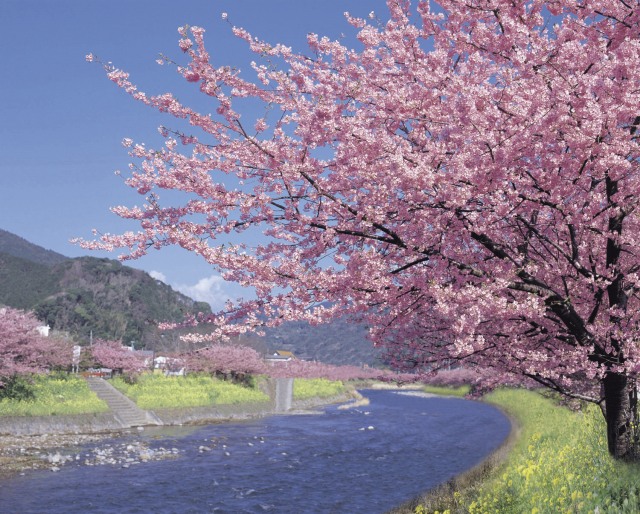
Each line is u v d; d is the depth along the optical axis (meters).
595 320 7.34
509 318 6.95
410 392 83.38
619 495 6.71
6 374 26.33
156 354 63.38
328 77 6.32
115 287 174.00
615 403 7.76
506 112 5.71
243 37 6.52
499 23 6.38
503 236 7.21
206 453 22.84
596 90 5.62
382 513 13.90
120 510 14.25
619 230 6.94
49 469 18.39
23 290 178.62
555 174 5.92
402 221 6.44
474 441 26.33
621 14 5.93
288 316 6.13
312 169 6.10
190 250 5.87
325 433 30.47
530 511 6.79
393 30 6.73
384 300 6.38
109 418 29.92
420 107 6.07
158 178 6.20
